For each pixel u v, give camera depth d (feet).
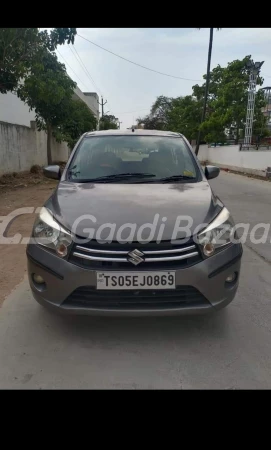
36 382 7.54
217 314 10.41
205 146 90.68
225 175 55.06
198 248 8.28
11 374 7.77
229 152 70.69
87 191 10.28
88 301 8.25
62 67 47.98
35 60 32.22
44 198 29.12
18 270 13.64
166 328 9.61
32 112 58.13
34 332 9.37
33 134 49.83
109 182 11.19
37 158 51.85
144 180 11.34
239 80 70.28
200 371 7.92
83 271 8.05
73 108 51.93
